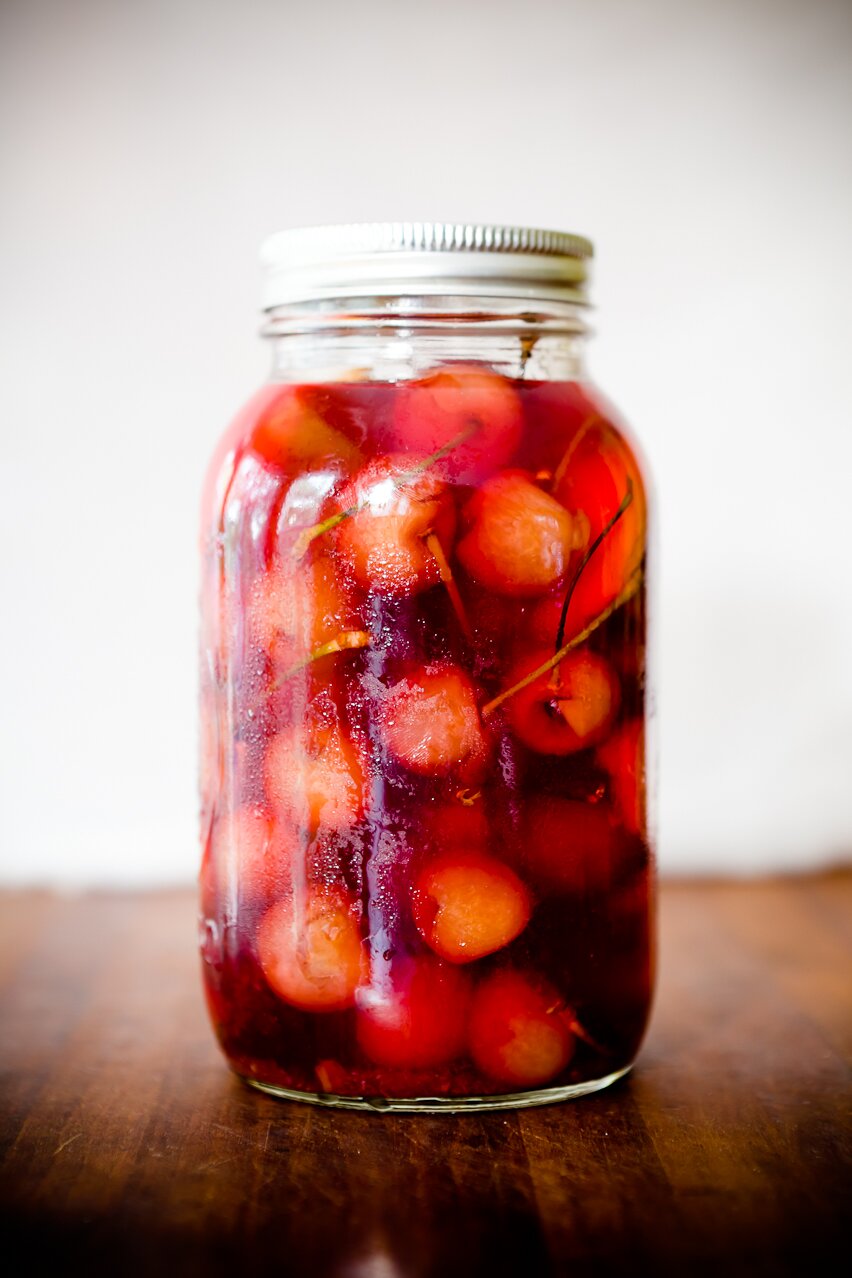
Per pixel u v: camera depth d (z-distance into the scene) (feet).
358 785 1.67
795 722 2.74
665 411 2.67
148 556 2.67
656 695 1.87
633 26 2.59
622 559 1.73
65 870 2.74
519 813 1.68
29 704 2.70
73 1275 1.45
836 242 2.64
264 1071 1.77
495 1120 1.75
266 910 1.72
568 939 1.71
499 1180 1.61
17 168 2.58
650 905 1.83
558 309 1.76
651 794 1.84
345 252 1.71
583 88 2.60
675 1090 1.83
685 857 2.76
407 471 1.65
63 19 2.56
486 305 1.71
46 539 2.66
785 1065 1.91
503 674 1.67
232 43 2.57
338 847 1.68
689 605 2.72
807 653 2.73
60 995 2.17
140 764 2.72
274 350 1.83
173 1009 2.11
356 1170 1.63
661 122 2.61
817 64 2.61
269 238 1.79
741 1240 1.50
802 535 2.71
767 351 2.67
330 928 1.68
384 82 2.58
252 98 2.58
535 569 1.66
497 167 2.60
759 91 2.61
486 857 1.67
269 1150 1.68
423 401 1.69
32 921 2.52
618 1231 1.52
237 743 1.75
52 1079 1.87
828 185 2.63
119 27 2.56
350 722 1.67
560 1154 1.67
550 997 1.70
